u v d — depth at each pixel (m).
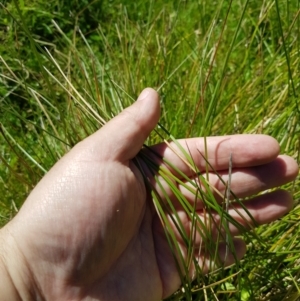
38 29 0.35
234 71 0.29
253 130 0.24
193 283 0.21
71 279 0.17
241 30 0.33
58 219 0.16
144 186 0.18
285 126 0.23
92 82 0.26
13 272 0.17
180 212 0.18
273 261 0.20
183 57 0.29
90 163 0.17
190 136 0.23
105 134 0.17
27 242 0.17
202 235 0.17
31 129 0.26
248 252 0.21
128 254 0.18
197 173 0.17
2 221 0.24
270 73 0.29
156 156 0.18
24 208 0.17
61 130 0.25
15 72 0.31
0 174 0.25
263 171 0.18
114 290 0.18
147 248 0.18
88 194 0.16
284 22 0.32
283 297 0.20
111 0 0.37
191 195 0.18
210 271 0.18
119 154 0.17
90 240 0.17
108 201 0.16
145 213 0.18
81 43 0.32
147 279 0.18
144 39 0.28
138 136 0.17
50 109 0.29
